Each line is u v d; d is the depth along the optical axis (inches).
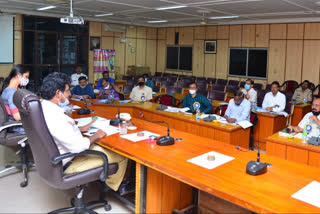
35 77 434.3
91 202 120.7
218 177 81.8
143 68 536.4
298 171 88.3
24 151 152.8
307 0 271.6
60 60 458.6
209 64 493.7
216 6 320.2
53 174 96.9
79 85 275.3
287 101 257.6
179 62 536.7
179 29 529.3
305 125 151.7
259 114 217.6
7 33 396.2
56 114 99.0
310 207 67.3
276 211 65.1
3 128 140.8
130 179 132.1
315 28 385.7
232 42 462.0
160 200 103.8
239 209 77.5
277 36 417.7
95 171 105.2
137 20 480.4
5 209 122.6
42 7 372.8
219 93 272.4
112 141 112.3
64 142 97.7
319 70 388.5
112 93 272.7
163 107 217.3
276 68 422.9
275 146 145.9
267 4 297.6
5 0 326.3
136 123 145.1
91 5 341.1
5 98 150.1
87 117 159.0
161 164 90.0
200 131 181.6
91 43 488.1
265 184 78.4
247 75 451.5
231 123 181.0
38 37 431.2
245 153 102.7
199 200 87.4
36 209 123.6
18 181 150.9
